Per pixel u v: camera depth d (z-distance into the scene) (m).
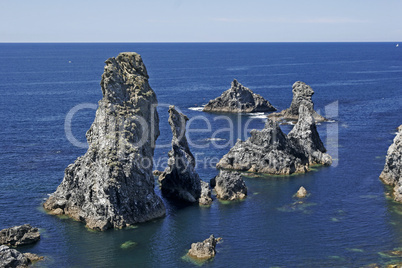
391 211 92.50
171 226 87.31
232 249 78.38
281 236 82.62
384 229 84.69
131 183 88.06
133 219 88.12
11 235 79.75
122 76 92.50
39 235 81.94
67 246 79.75
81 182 90.31
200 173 118.00
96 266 73.75
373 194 101.69
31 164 126.06
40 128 171.88
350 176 113.94
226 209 95.00
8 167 122.88
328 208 94.62
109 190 85.69
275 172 116.94
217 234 83.94
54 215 91.88
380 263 72.81
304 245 79.25
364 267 71.62
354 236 82.19
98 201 86.44
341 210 93.44
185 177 100.69
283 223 87.88
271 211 93.62
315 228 85.56
